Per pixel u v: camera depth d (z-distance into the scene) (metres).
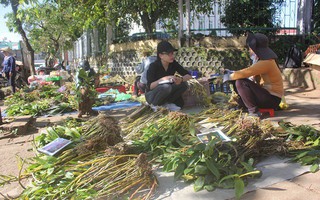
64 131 3.98
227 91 6.97
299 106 5.84
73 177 2.70
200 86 6.04
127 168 2.63
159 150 3.28
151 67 5.49
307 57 8.14
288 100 6.57
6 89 12.74
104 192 2.40
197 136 3.22
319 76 7.56
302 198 2.30
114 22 13.83
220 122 4.11
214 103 6.02
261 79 5.16
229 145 2.95
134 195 2.48
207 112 4.83
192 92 6.03
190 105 6.09
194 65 10.30
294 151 3.16
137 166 2.57
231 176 2.50
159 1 11.84
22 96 8.91
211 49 10.11
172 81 5.30
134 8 11.87
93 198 2.37
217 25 12.02
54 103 7.31
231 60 10.01
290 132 3.45
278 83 4.84
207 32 11.32
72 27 18.59
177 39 10.74
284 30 10.83
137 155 2.89
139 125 4.31
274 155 3.18
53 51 32.00
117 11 11.86
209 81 6.25
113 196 2.42
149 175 2.58
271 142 3.23
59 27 24.64
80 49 20.91
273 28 10.45
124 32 14.80
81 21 12.63
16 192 2.82
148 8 10.96
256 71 4.71
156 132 3.60
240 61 9.98
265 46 4.86
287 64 8.90
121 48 12.91
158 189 2.56
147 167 2.58
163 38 11.38
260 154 3.10
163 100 5.43
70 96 7.57
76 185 2.56
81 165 2.82
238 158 2.84
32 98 8.78
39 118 6.24
